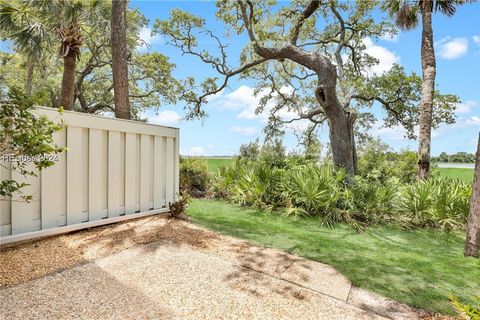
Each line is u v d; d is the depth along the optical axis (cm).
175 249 338
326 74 806
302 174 689
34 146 229
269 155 1121
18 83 1382
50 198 345
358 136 1404
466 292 286
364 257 374
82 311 206
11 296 219
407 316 236
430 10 902
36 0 876
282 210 630
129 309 212
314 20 1075
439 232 543
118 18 667
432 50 896
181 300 231
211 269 293
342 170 710
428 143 882
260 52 951
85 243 340
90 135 385
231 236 418
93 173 390
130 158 443
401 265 354
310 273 308
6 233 310
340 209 590
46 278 252
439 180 743
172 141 521
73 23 852
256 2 1001
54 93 1403
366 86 1088
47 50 1107
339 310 236
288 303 240
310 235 462
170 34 1176
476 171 412
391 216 605
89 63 1420
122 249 328
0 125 237
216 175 870
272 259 338
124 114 668
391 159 1320
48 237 350
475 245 400
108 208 411
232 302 234
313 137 1505
